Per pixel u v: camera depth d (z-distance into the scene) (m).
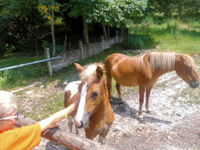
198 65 7.32
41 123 1.49
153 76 3.69
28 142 1.32
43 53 9.05
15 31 10.38
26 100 4.96
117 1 6.98
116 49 9.58
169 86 5.75
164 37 12.09
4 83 5.79
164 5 11.65
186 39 11.78
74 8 6.20
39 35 10.02
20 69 6.81
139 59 3.81
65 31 12.32
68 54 7.25
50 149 3.16
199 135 3.37
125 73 4.02
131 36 10.48
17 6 6.65
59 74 6.62
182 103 4.64
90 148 1.47
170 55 3.53
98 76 2.00
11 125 1.32
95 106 2.04
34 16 9.65
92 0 5.87
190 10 19.31
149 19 16.48
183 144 3.16
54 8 6.40
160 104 4.68
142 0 7.63
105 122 2.42
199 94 5.06
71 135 1.64
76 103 2.01
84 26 8.68
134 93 5.41
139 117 3.94
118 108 4.59
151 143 3.21
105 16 6.45
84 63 7.41
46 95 5.25
